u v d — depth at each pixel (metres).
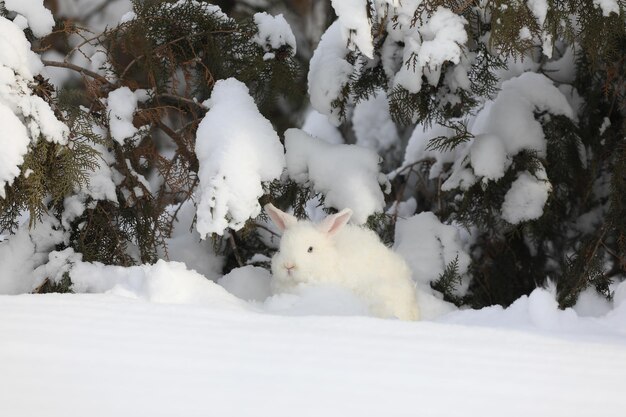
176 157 6.14
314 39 9.60
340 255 5.35
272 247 6.72
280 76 6.41
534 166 6.60
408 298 5.37
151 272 4.56
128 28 6.03
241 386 3.02
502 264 7.20
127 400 2.83
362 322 3.84
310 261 5.21
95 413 2.71
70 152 5.21
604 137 7.02
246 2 9.21
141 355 3.23
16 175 4.90
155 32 6.18
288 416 2.81
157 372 3.08
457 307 6.48
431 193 7.71
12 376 2.95
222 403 2.87
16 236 5.79
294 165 6.22
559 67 7.29
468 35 5.63
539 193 6.58
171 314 3.79
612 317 4.60
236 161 5.39
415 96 5.95
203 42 6.34
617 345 3.87
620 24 5.52
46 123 5.09
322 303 4.93
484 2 5.59
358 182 6.10
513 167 6.67
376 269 5.38
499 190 6.70
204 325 3.65
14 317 3.59
